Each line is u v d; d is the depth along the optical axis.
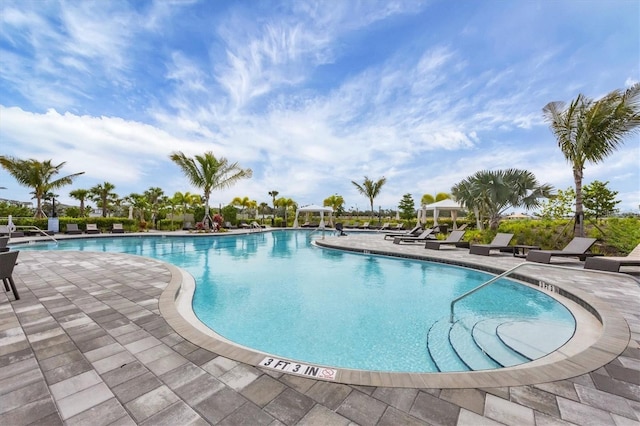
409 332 3.74
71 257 7.85
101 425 1.59
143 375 2.09
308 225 28.47
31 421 1.62
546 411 1.70
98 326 3.01
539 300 5.04
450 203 17.48
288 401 1.80
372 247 11.30
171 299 3.97
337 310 4.60
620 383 1.99
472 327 3.80
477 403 1.77
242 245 13.89
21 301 3.89
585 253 7.21
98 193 28.70
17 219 15.17
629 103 7.88
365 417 1.65
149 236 16.00
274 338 3.59
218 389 1.92
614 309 3.62
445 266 8.17
